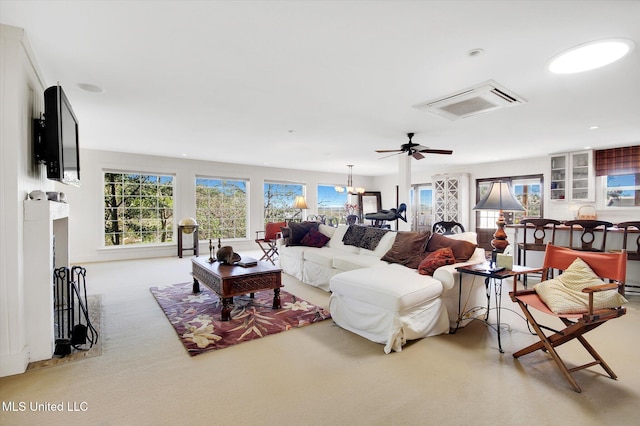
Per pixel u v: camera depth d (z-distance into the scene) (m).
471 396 1.80
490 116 3.71
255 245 7.91
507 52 2.20
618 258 2.06
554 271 4.72
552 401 1.75
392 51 2.20
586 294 2.04
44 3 1.68
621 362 2.18
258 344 2.47
